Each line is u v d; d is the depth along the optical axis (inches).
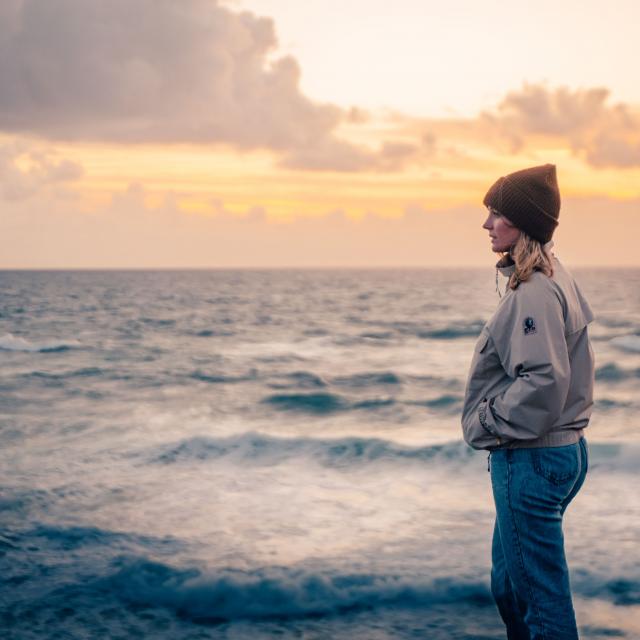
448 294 3142.2
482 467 260.1
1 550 168.2
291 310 1985.7
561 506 88.6
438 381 645.3
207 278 6737.2
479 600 140.5
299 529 185.6
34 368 705.6
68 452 288.4
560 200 87.4
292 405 482.0
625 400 482.3
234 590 144.9
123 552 167.5
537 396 79.5
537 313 80.7
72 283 4975.4
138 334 1219.9
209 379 629.0
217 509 205.3
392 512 202.5
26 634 128.3
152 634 128.5
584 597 139.9
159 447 294.0
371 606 138.5
